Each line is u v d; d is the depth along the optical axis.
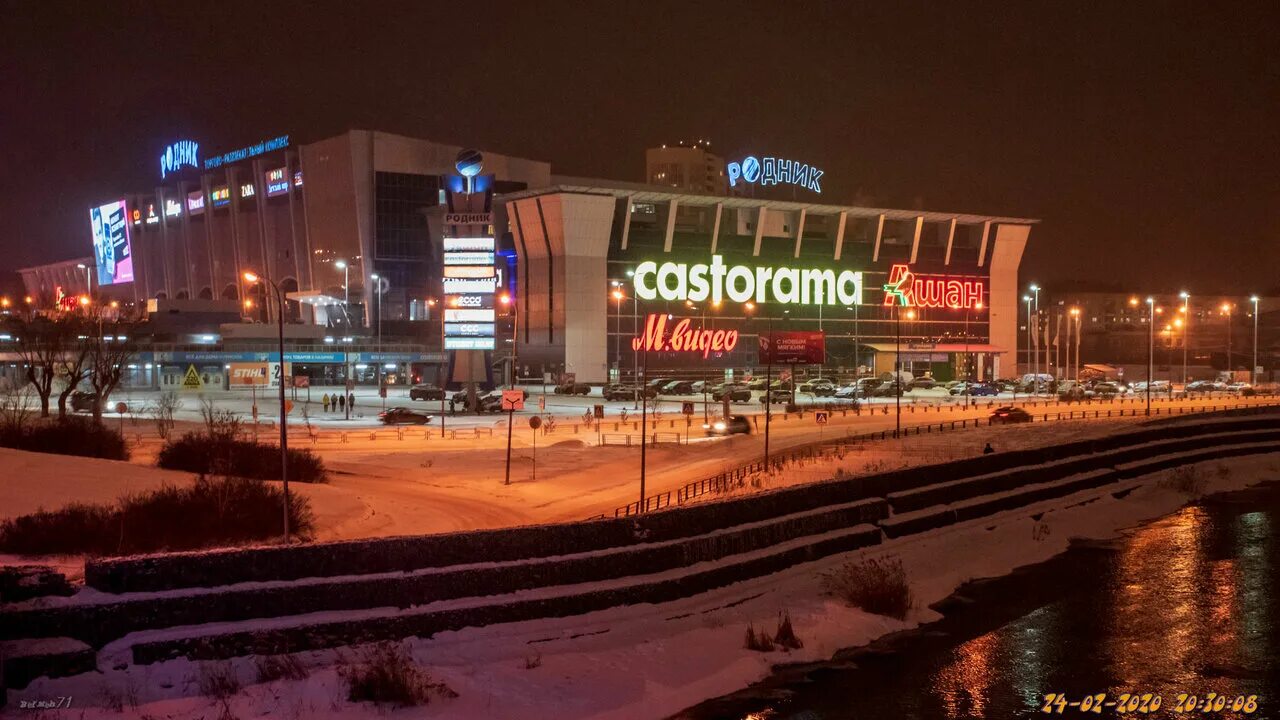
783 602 19.47
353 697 12.99
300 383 75.38
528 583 17.19
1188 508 32.62
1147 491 33.97
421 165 151.12
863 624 18.38
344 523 31.30
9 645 12.92
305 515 30.12
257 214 169.12
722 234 129.88
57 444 43.06
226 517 28.09
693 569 19.42
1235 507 32.66
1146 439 41.94
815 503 24.06
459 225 87.81
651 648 16.12
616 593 17.67
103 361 78.44
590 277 121.31
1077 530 28.38
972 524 27.23
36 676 12.66
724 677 15.20
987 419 74.25
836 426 70.81
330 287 152.50
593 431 68.88
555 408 92.56
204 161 179.38
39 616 13.26
